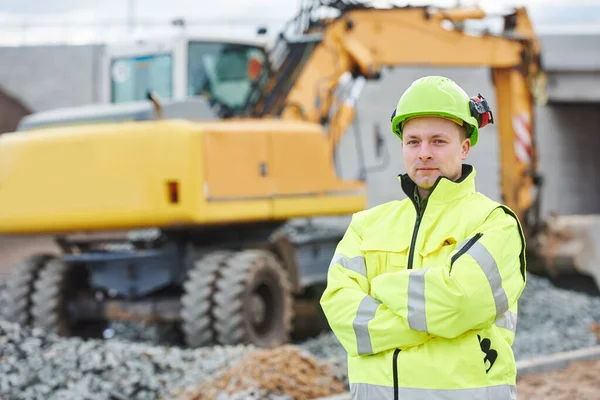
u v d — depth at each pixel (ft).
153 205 33.32
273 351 25.16
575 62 96.63
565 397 25.16
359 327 10.91
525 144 50.65
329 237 43.88
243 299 33.94
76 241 39.09
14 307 37.52
